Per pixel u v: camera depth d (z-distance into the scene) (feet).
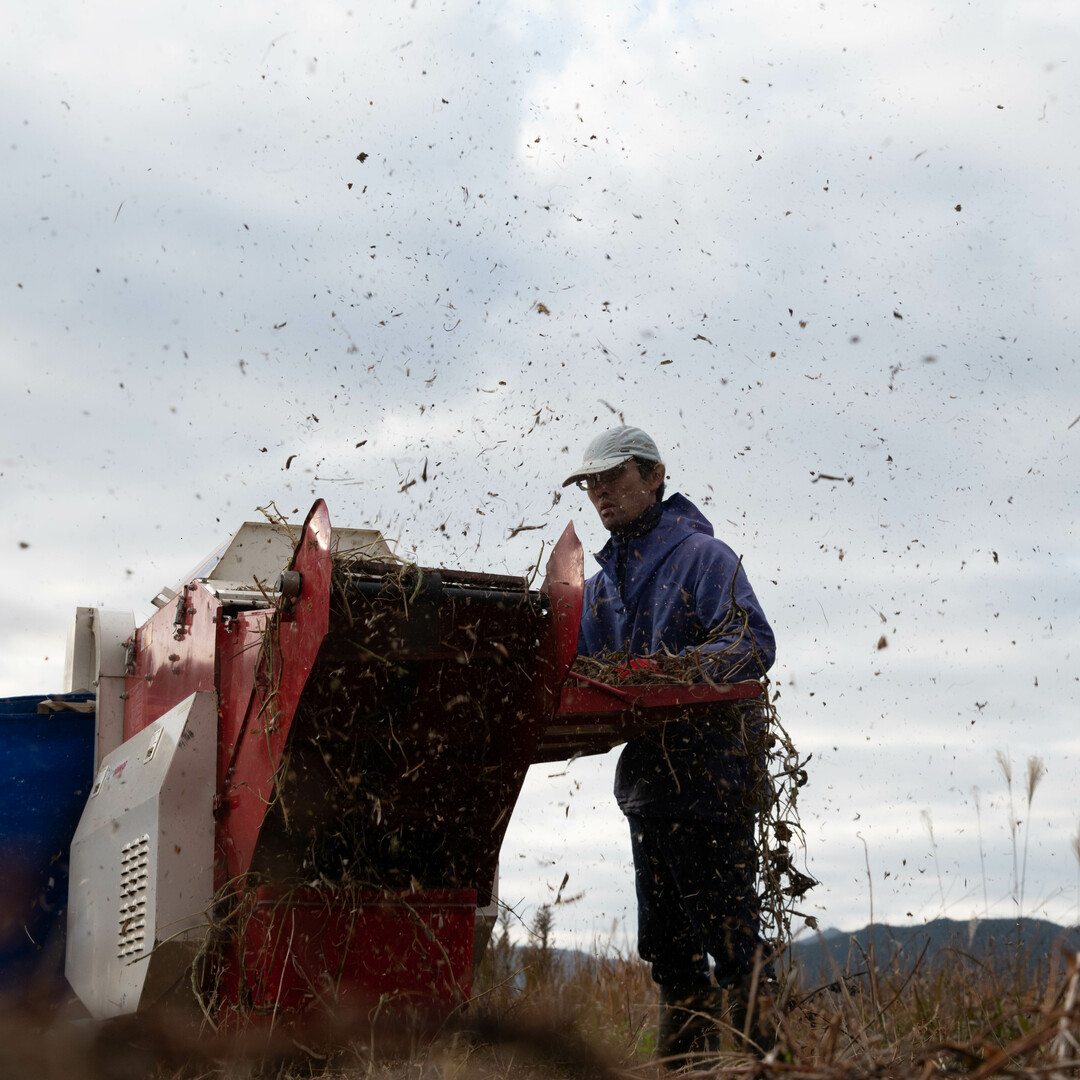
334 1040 9.02
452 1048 8.93
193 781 9.46
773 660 10.34
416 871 10.14
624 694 9.67
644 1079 8.14
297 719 9.02
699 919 10.16
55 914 11.13
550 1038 9.66
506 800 10.19
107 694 11.55
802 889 9.96
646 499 11.75
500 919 11.21
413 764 9.79
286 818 9.02
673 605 11.06
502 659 9.85
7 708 11.77
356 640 8.98
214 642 9.78
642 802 10.46
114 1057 9.22
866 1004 9.05
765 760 10.23
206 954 9.10
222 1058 8.79
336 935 9.24
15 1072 9.09
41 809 11.28
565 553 9.64
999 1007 8.00
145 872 9.34
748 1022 6.86
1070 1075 5.64
